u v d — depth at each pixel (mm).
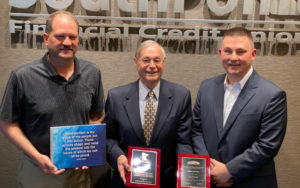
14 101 1725
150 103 1951
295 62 2424
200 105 1985
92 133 1779
